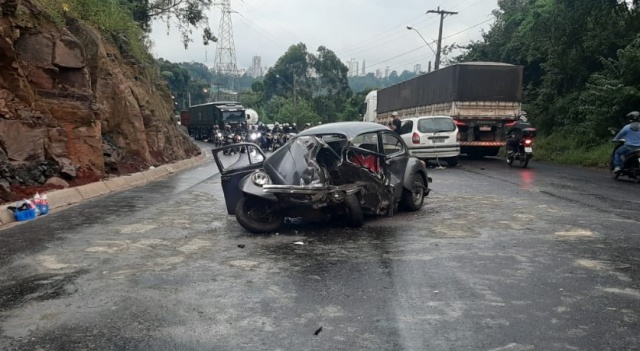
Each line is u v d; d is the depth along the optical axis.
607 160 17.05
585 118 21.52
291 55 80.06
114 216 9.12
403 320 4.09
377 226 7.93
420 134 17.28
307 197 7.23
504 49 31.67
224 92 87.56
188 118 57.06
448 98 20.98
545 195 10.66
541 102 25.72
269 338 3.80
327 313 4.27
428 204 9.91
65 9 15.04
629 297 4.51
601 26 21.39
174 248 6.66
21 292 4.95
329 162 8.05
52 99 13.16
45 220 8.80
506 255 5.96
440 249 6.34
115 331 3.97
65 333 3.95
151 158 19.28
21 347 3.71
